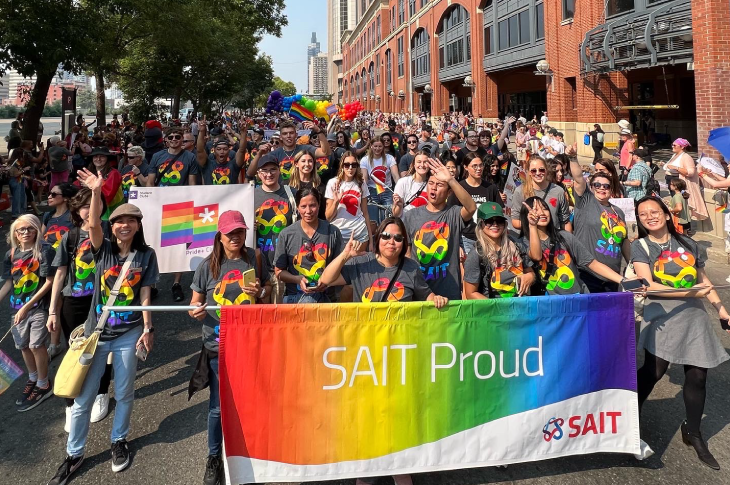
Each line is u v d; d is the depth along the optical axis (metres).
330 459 3.42
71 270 4.53
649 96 26.55
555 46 25.06
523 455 3.58
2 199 13.69
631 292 3.76
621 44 17.14
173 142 7.48
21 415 4.62
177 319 6.82
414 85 53.50
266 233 5.31
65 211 5.47
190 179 7.58
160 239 6.18
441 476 3.67
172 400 4.80
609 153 21.50
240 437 3.36
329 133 11.25
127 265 3.89
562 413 3.64
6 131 48.84
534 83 35.91
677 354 3.75
